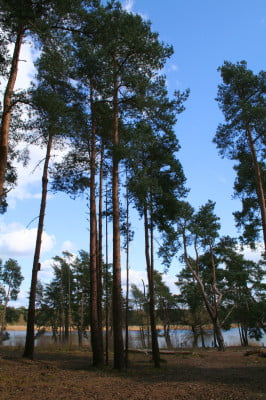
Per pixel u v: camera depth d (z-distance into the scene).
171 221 18.14
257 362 16.41
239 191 21.31
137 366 14.31
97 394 7.76
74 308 46.41
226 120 18.25
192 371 13.02
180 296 43.44
